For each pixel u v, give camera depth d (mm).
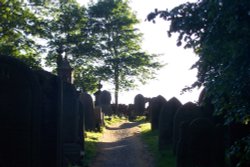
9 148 11078
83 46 43781
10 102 11086
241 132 13305
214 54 7930
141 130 30016
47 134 11961
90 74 45375
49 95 12109
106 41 46531
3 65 11055
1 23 32594
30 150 11086
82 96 28891
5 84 11086
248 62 7531
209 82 8391
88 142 23484
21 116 11070
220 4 7297
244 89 7844
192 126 14750
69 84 18781
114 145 23797
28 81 11078
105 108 40625
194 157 14695
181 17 7852
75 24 43625
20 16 33156
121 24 47031
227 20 7348
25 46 33438
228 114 8375
